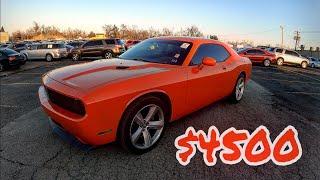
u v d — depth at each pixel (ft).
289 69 66.64
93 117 9.20
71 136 10.89
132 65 12.26
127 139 10.30
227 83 16.56
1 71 46.26
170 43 14.49
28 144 12.01
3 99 20.86
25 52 73.41
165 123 11.93
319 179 9.95
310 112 18.38
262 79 36.52
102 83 9.75
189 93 12.87
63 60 76.13
